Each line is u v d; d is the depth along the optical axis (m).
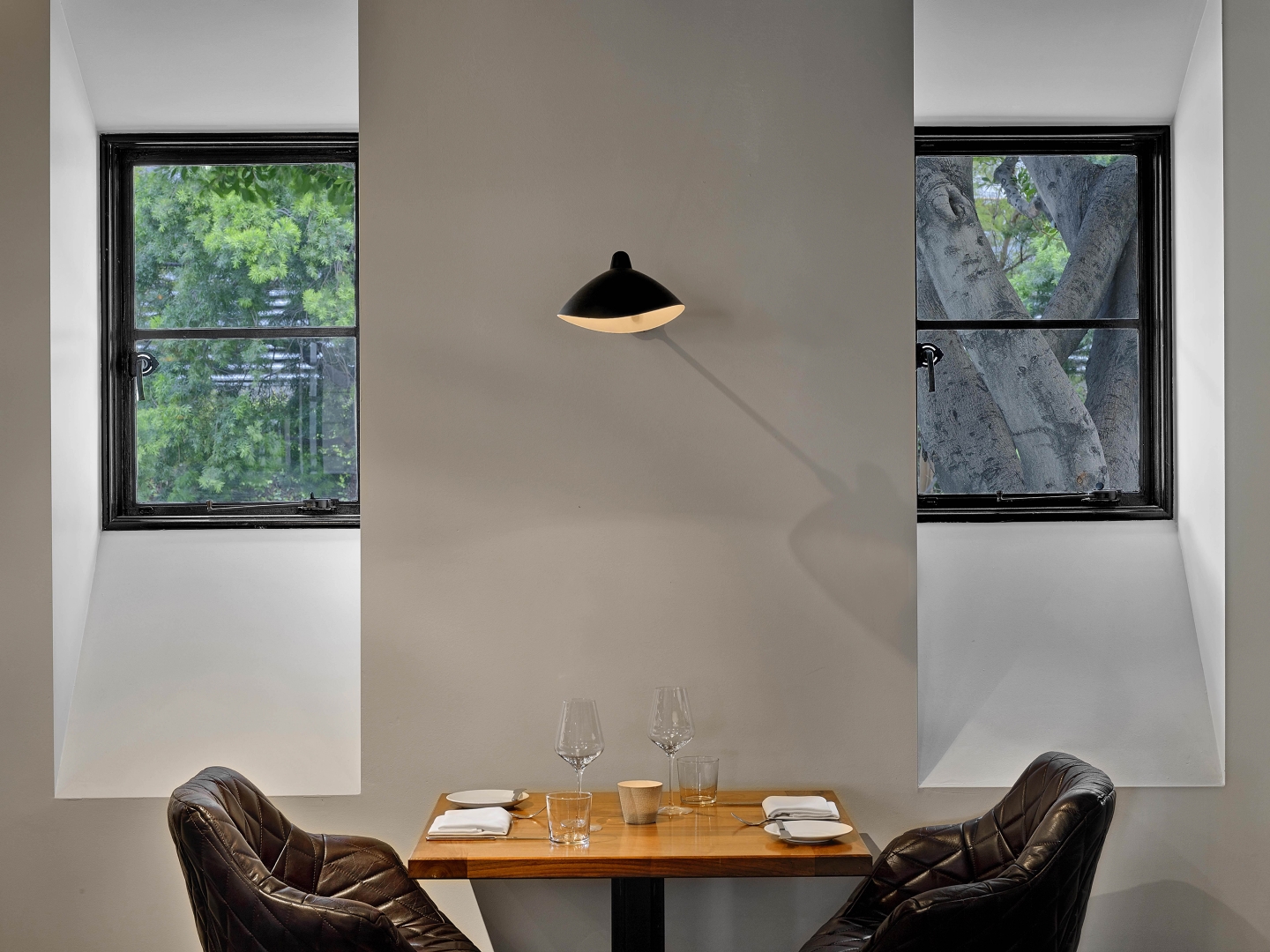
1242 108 2.74
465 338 2.65
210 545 3.00
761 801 2.46
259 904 1.82
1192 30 2.85
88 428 2.91
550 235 2.67
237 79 2.92
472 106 2.68
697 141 2.69
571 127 2.68
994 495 3.14
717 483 2.66
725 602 2.65
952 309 3.17
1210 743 2.71
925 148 3.17
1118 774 2.66
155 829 2.60
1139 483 3.13
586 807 2.13
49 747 2.60
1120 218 3.14
